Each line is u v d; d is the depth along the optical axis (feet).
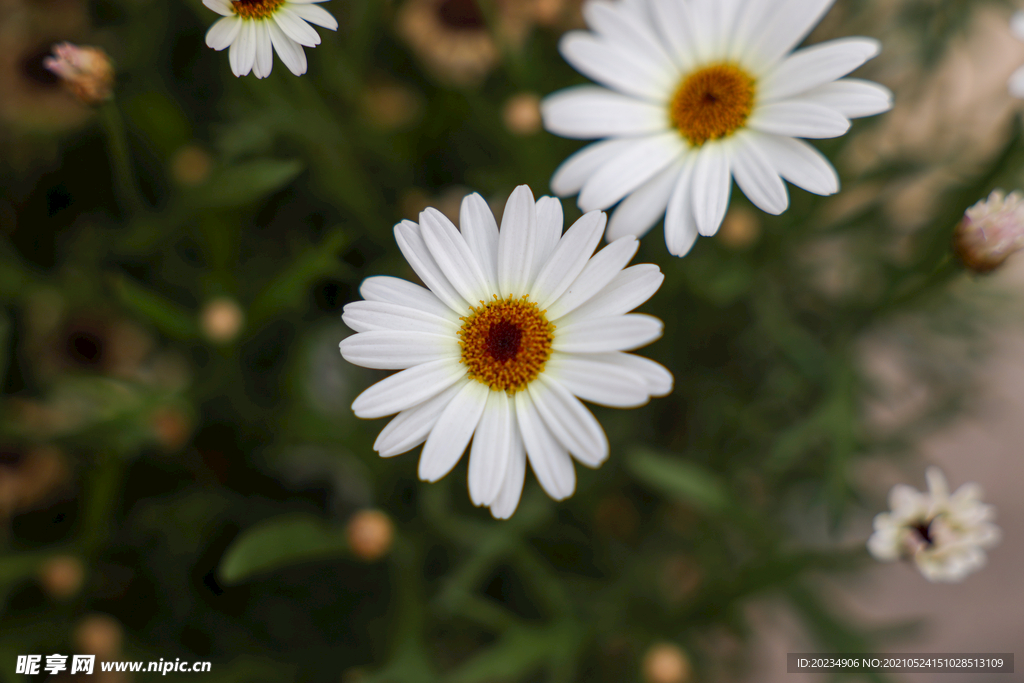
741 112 0.91
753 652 1.20
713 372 1.15
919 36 1.14
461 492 1.08
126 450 1.05
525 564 1.03
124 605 1.11
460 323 0.85
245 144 1.00
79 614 1.09
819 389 1.12
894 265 1.04
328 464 1.15
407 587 1.04
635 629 1.06
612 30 0.93
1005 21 1.17
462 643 1.15
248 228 1.10
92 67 0.95
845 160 1.09
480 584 1.15
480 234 0.85
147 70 1.07
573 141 1.06
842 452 1.01
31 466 1.09
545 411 0.84
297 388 1.04
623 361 0.83
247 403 1.08
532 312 0.84
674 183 0.91
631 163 0.92
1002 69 1.27
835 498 1.01
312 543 1.00
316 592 1.14
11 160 1.11
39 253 1.12
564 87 1.08
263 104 1.01
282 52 0.87
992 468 1.40
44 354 1.09
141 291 0.99
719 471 1.13
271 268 1.09
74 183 1.12
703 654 1.13
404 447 0.84
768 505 1.16
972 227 0.93
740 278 1.05
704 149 0.91
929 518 0.94
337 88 1.05
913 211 1.15
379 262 1.07
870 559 0.98
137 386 1.05
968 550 0.94
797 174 0.88
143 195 1.12
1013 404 1.41
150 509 1.09
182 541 1.09
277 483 1.14
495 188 1.06
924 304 1.08
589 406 1.10
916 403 1.38
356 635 1.13
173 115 1.04
